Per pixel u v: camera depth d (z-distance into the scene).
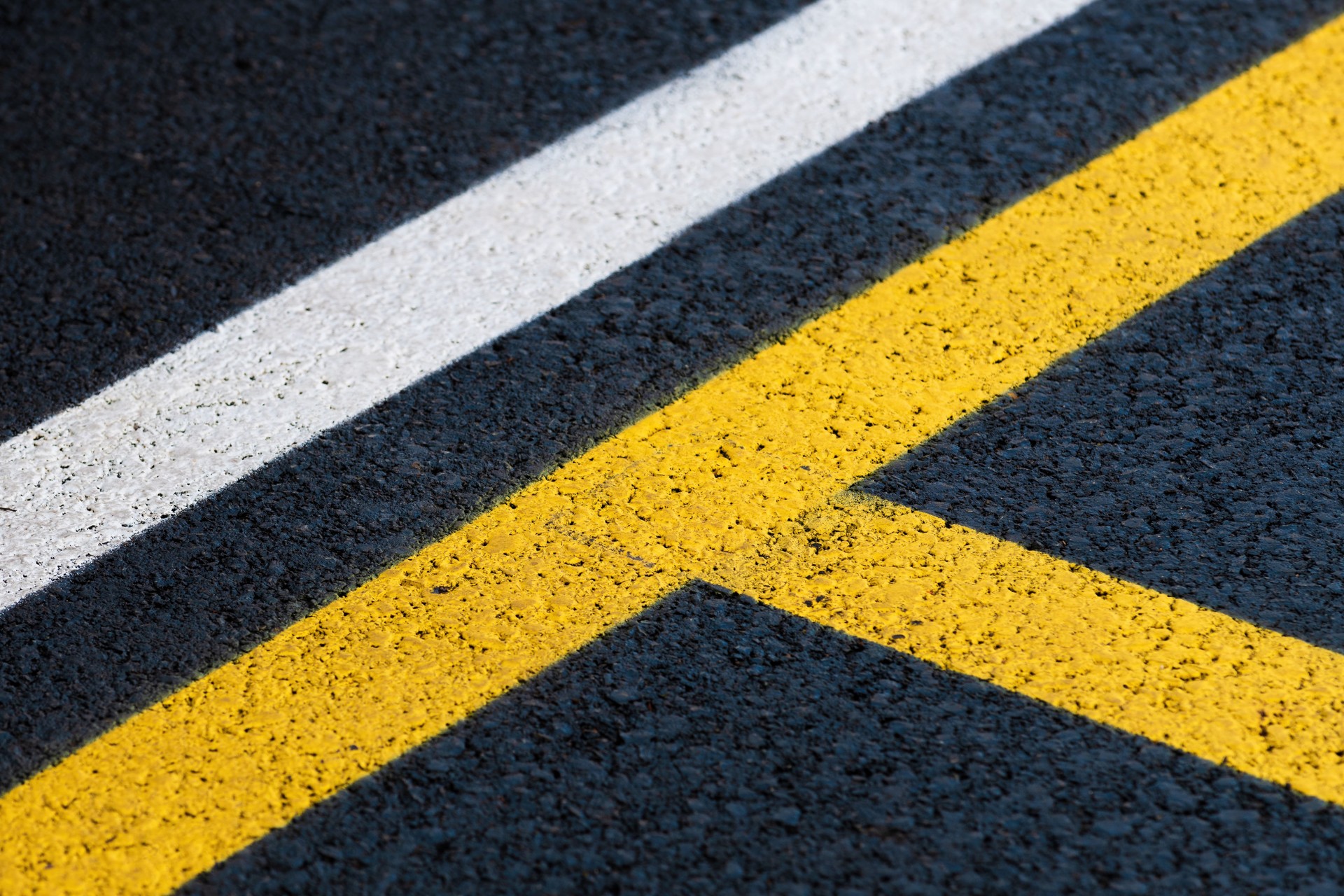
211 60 4.01
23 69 4.04
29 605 2.59
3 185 3.64
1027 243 3.22
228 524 2.72
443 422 2.91
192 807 2.22
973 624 2.41
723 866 2.09
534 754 2.26
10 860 2.17
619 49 3.93
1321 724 2.22
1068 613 2.42
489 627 2.47
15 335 3.21
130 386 3.06
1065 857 2.07
